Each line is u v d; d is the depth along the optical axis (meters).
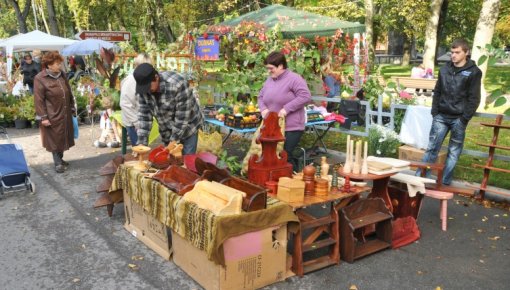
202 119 4.62
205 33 7.89
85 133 9.43
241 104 6.86
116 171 4.32
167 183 3.52
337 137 8.45
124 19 27.34
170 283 3.30
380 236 3.90
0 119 10.25
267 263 3.19
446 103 5.12
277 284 3.26
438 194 4.20
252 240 3.06
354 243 3.56
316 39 8.72
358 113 7.07
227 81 7.48
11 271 3.54
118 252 3.85
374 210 3.80
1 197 5.40
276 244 3.22
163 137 4.46
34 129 10.18
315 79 8.07
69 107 6.36
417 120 6.19
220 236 2.81
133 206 4.16
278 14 9.42
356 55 8.96
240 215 2.90
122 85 5.91
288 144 4.82
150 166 3.99
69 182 6.00
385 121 7.55
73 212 4.87
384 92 8.36
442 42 33.72
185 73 7.84
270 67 4.70
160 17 21.03
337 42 9.07
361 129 8.84
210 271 3.08
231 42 8.20
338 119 6.88
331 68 8.73
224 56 8.38
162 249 3.74
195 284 3.28
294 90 4.68
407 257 3.70
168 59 7.87
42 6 32.91
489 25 11.33
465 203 4.97
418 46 43.97
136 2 22.64
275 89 4.75
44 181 6.06
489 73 19.73
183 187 3.40
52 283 3.35
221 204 2.94
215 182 3.25
